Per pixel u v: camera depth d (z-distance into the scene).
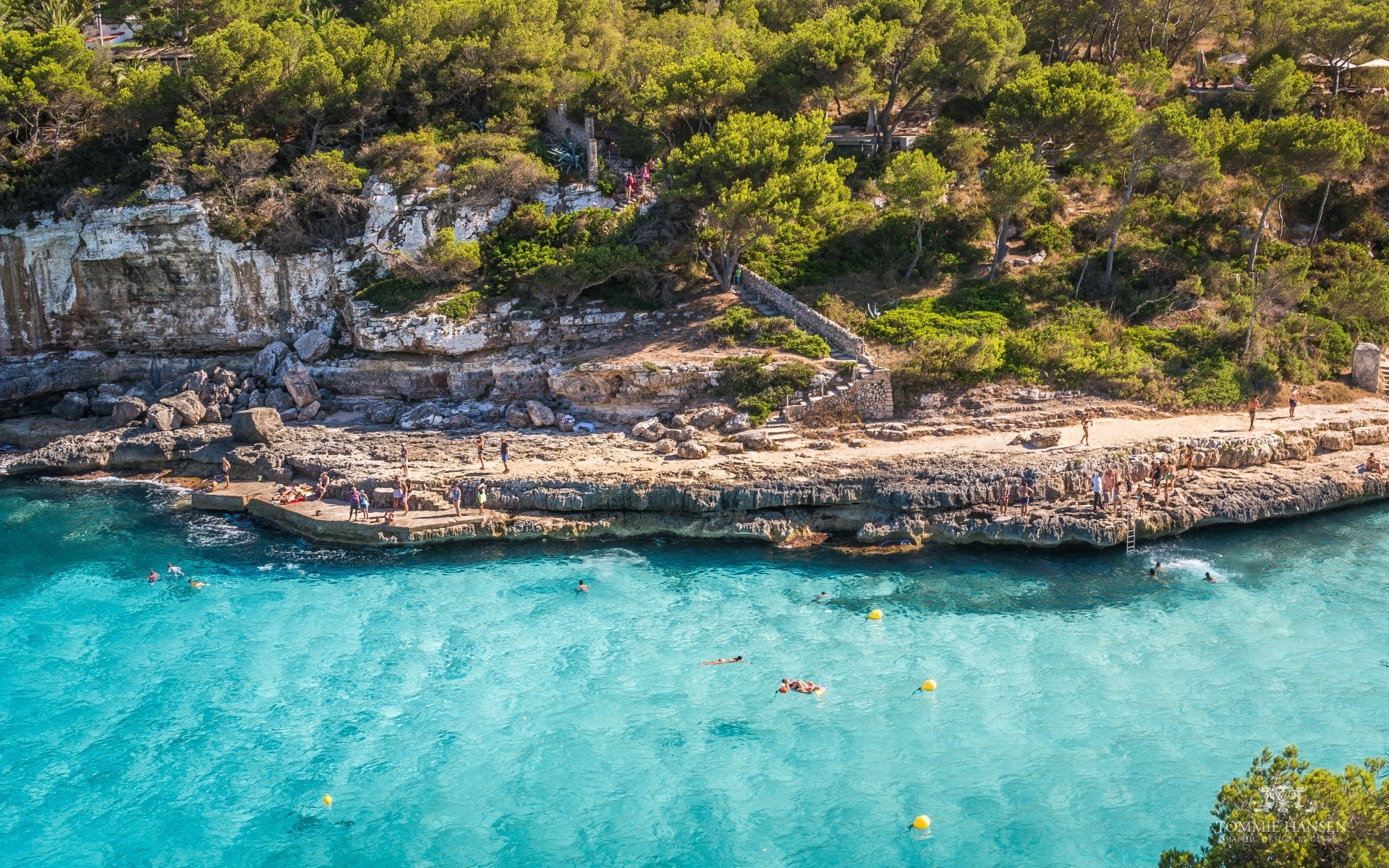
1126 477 59.94
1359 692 44.12
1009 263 80.00
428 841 37.91
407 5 92.19
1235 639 48.12
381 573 56.62
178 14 94.25
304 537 61.19
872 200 85.81
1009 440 63.41
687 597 53.19
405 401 75.56
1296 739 41.34
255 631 50.91
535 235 78.69
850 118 100.69
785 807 39.09
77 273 80.50
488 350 74.81
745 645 48.91
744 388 68.19
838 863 36.28
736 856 36.75
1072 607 51.41
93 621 52.16
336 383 76.62
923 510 58.00
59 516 64.69
